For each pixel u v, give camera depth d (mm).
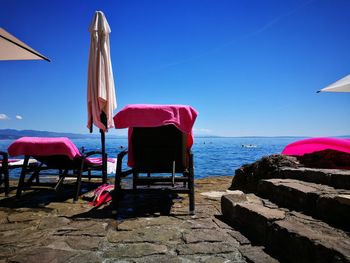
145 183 4152
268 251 2539
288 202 3354
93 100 5320
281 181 3885
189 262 2326
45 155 4695
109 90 5457
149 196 5035
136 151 4203
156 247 2639
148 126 3840
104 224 3367
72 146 4730
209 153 38594
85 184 6344
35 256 2443
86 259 2385
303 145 5867
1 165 5508
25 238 2891
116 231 3102
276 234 2545
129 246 2668
